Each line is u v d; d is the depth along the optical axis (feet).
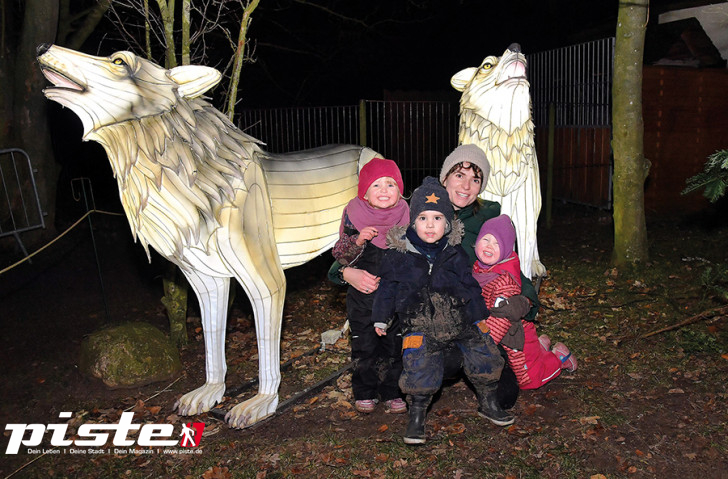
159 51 30.27
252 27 48.73
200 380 14.58
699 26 33.65
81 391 14.21
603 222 28.89
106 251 24.56
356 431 11.72
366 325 11.50
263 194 11.59
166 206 10.36
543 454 10.62
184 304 16.60
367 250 11.00
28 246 23.72
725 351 13.93
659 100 29.17
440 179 11.78
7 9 23.25
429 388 10.41
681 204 30.22
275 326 12.09
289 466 10.78
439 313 10.22
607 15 44.62
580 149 31.78
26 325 18.01
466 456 10.69
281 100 55.01
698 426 11.20
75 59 9.54
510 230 10.86
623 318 16.42
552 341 15.31
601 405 12.10
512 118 14.32
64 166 33.30
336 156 13.17
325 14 51.60
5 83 22.97
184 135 10.40
